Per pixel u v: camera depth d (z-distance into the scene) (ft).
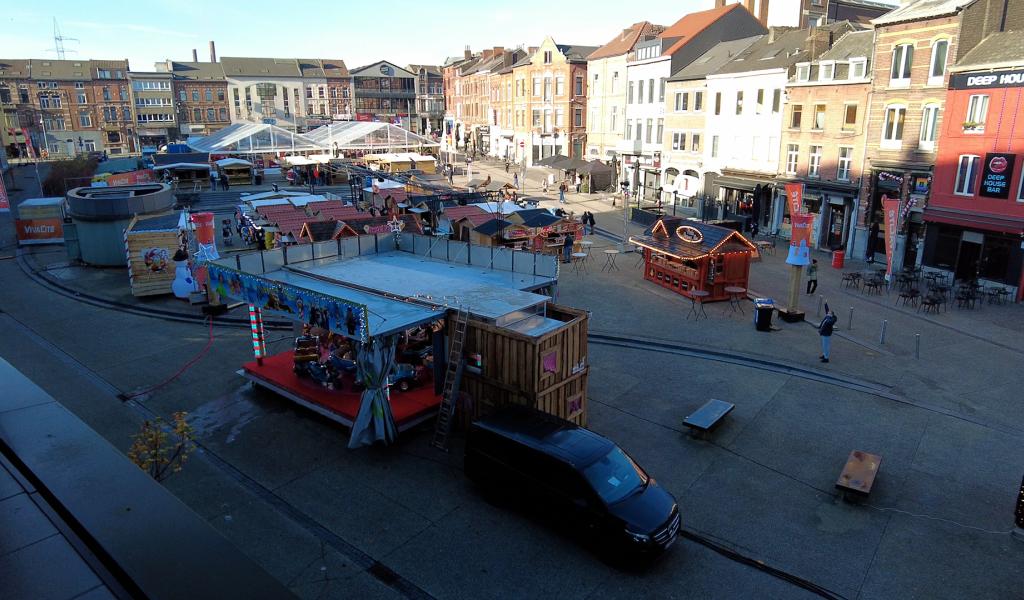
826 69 110.32
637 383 55.83
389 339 42.34
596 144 198.18
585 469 34.12
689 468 42.39
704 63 150.51
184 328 70.33
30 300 80.89
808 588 31.71
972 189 86.69
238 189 183.83
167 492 10.87
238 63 330.34
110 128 329.11
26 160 289.53
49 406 14.01
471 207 110.73
